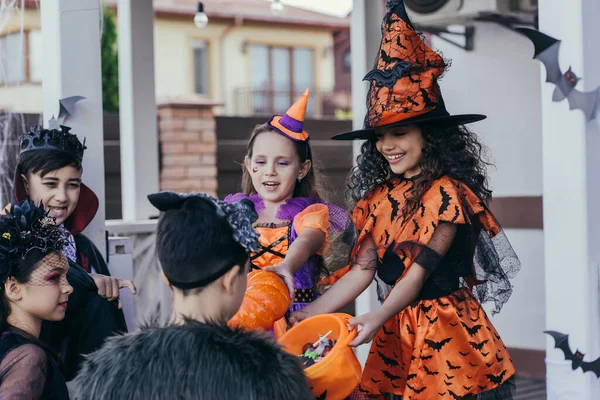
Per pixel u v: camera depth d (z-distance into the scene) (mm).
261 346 1476
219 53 15773
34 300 2107
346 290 2334
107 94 9461
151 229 4145
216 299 1545
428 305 2211
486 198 2359
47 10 2885
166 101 6652
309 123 7738
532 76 4715
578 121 2406
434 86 2230
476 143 2398
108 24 9484
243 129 7113
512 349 4891
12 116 3693
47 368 1965
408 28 2215
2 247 2053
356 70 4164
